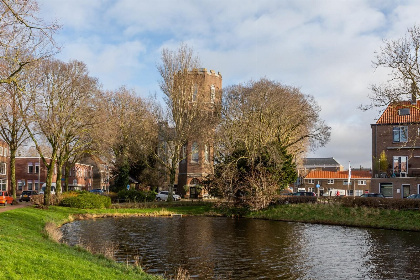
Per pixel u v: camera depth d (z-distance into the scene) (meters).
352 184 89.38
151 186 66.44
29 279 9.81
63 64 38.50
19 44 19.31
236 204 43.12
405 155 51.47
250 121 44.44
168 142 51.81
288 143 50.22
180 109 50.28
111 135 46.16
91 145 48.28
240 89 51.44
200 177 65.94
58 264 11.77
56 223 31.55
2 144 70.62
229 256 20.86
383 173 52.06
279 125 45.53
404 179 50.59
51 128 36.72
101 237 26.48
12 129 44.72
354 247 23.88
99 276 11.63
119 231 29.67
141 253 21.33
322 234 29.34
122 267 14.73
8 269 10.12
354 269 18.38
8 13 17.80
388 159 52.25
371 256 21.27
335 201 40.41
